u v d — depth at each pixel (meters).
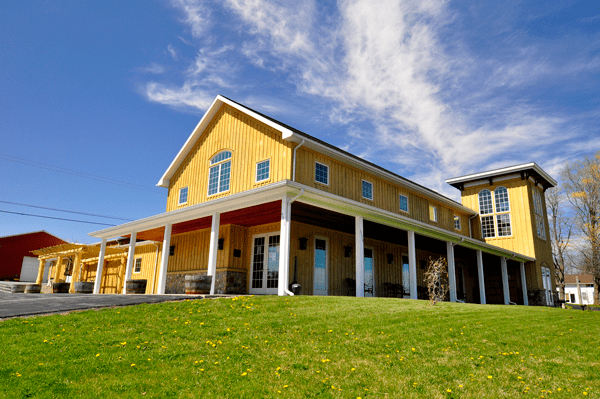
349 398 4.79
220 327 7.43
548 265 28.08
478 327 8.71
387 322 8.38
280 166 13.88
